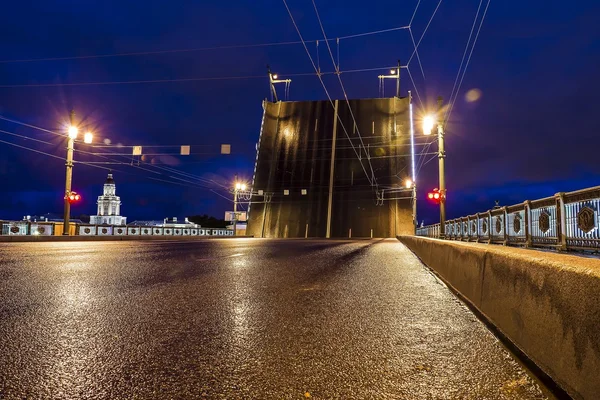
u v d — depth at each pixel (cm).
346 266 1029
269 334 388
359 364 306
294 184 6519
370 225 6175
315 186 6462
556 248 975
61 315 456
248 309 499
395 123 6638
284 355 327
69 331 391
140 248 1736
